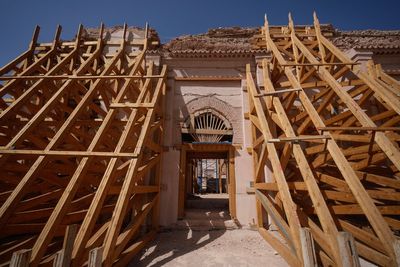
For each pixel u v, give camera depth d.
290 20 8.61
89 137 6.27
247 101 7.96
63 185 5.07
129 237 4.40
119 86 7.64
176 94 8.19
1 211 3.13
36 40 8.49
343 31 9.69
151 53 8.40
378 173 5.95
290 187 4.79
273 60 7.87
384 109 7.13
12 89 6.23
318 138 4.32
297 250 3.43
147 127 4.99
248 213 6.70
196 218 7.05
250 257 4.51
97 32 9.39
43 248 2.81
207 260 4.38
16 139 4.15
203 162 22.58
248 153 7.33
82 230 3.23
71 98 8.09
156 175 6.82
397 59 8.38
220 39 9.66
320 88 8.16
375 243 3.54
